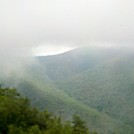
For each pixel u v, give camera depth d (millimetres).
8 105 57688
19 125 55469
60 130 54031
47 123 59188
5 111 56500
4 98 61750
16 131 51688
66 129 55250
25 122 57531
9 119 56375
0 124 55438
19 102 59906
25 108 60469
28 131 52250
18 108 58375
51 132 52969
